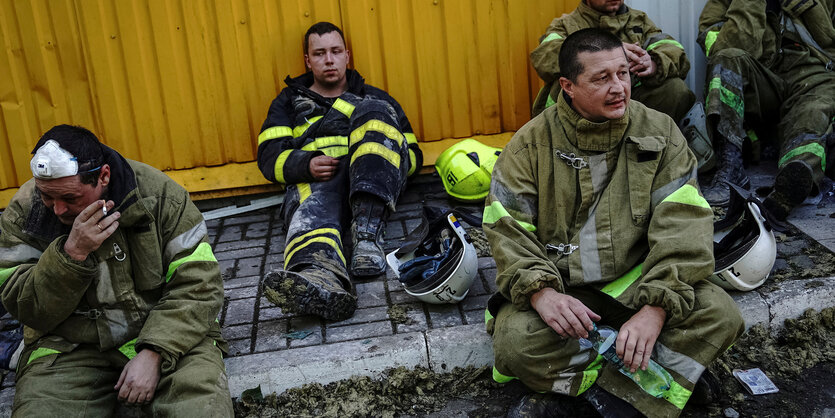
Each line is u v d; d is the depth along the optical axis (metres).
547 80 4.77
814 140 4.34
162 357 2.80
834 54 4.82
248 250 4.49
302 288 3.33
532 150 3.06
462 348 3.26
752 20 4.76
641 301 2.71
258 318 3.63
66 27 4.80
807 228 4.03
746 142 5.00
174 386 2.72
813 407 2.93
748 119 4.92
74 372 2.83
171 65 4.94
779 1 4.90
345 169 4.44
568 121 2.99
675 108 4.72
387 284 3.89
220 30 4.93
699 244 2.73
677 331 2.69
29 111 4.90
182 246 2.93
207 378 2.76
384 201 4.14
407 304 3.66
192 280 2.91
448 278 3.42
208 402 2.69
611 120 2.90
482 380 3.24
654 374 2.71
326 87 4.83
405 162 4.50
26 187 2.81
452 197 4.89
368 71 5.14
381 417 3.05
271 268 4.20
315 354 3.24
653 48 4.73
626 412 2.73
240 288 3.97
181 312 2.83
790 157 4.36
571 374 2.78
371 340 3.32
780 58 4.88
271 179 4.56
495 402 3.11
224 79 5.01
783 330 3.39
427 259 3.56
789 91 4.81
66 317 2.75
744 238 3.41
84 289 2.67
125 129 5.01
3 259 2.73
